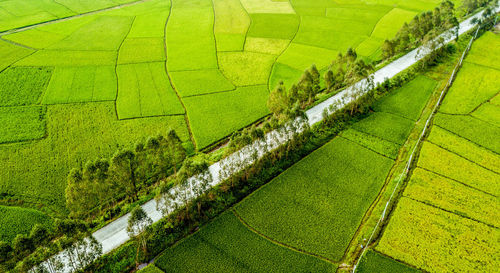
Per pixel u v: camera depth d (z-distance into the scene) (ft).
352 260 149.48
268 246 154.10
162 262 146.72
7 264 133.18
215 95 269.85
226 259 148.36
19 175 194.29
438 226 162.30
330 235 159.84
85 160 205.87
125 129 231.71
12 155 207.00
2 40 353.72
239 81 289.94
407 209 170.50
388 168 197.67
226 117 244.83
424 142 215.92
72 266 139.33
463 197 177.68
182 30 386.11
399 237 157.28
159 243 156.04
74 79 287.89
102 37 366.02
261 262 147.43
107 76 294.05
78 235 137.28
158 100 262.88
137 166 179.52
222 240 156.56
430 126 231.30
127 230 148.36
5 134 222.28
